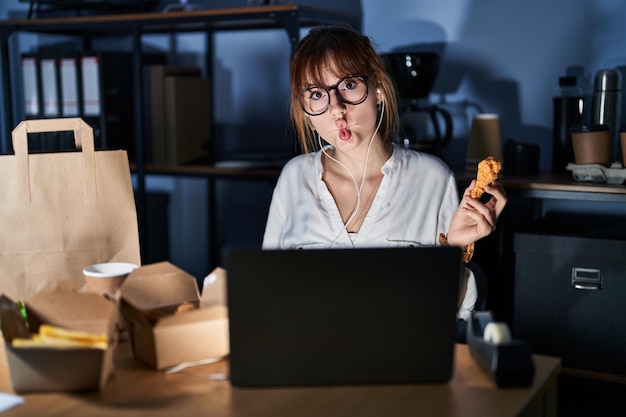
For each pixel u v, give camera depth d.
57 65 3.16
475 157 2.66
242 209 3.41
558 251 2.45
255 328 1.20
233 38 3.33
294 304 1.19
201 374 1.29
